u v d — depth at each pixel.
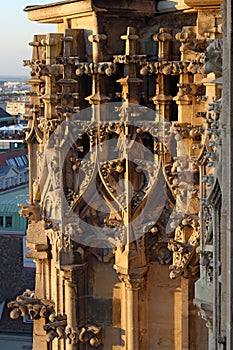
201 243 19.52
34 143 27.19
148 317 25.12
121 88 24.86
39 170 26.39
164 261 24.80
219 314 17.69
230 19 15.50
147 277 25.03
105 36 24.62
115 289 25.52
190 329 24.67
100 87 24.73
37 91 26.92
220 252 17.67
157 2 24.88
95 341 25.61
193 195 23.72
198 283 19.12
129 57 24.16
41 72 25.38
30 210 26.80
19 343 107.25
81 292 25.77
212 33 22.62
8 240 111.12
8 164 131.50
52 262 26.62
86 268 25.62
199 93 23.58
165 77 24.28
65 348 26.17
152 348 25.19
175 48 24.47
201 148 22.55
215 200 17.70
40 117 26.50
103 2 24.48
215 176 17.55
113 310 25.56
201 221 19.58
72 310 25.66
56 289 26.08
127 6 24.61
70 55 25.05
